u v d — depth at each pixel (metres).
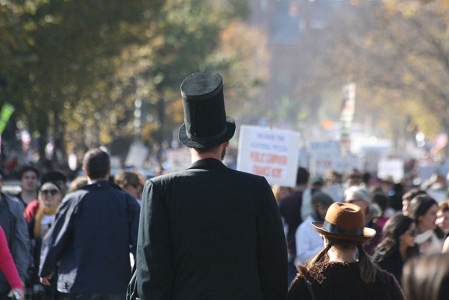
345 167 54.97
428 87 107.94
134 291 11.61
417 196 19.27
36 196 25.50
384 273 11.09
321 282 10.86
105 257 17.08
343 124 58.03
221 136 11.16
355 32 127.88
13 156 66.56
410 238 16.81
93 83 65.12
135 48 80.56
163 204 10.98
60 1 56.47
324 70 148.38
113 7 63.34
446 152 132.62
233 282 10.88
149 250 10.92
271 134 25.06
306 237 20.77
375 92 140.12
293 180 25.11
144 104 114.81
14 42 49.31
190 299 10.84
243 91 149.12
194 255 10.88
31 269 21.83
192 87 10.90
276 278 11.18
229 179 11.10
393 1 87.19
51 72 58.81
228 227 10.92
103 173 17.56
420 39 102.12
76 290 17.03
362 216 11.16
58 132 76.88
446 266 6.80
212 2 145.62
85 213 17.16
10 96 58.28
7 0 49.31
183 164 47.34
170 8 107.00
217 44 137.50
